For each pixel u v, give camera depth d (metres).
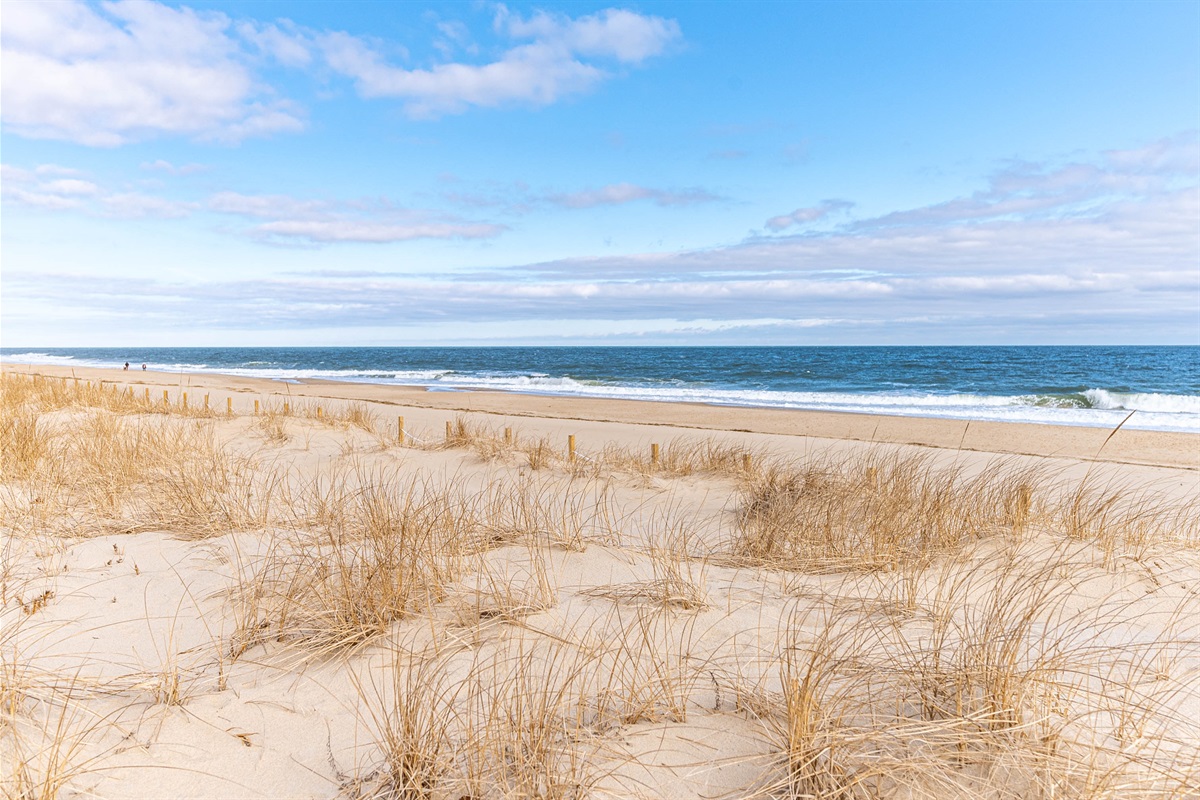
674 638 3.44
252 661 3.19
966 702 2.58
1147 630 3.75
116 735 2.55
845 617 3.78
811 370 62.25
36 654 3.21
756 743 2.48
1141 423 21.69
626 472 10.20
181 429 10.55
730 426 19.78
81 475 7.09
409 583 3.97
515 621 3.61
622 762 2.38
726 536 6.28
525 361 93.44
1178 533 6.69
